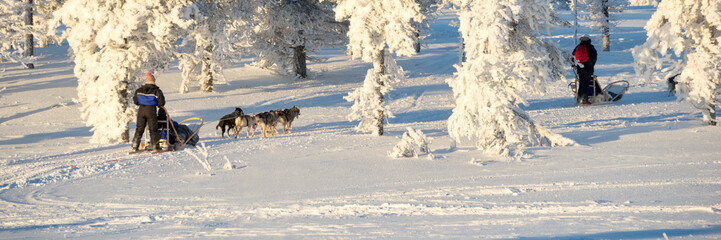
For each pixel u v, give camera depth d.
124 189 16.31
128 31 31.25
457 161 19.78
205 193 15.31
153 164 21.08
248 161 20.98
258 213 12.29
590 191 13.51
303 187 15.71
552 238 8.45
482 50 21.06
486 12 20.83
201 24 36.47
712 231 8.60
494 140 21.17
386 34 27.33
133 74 33.47
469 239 8.64
